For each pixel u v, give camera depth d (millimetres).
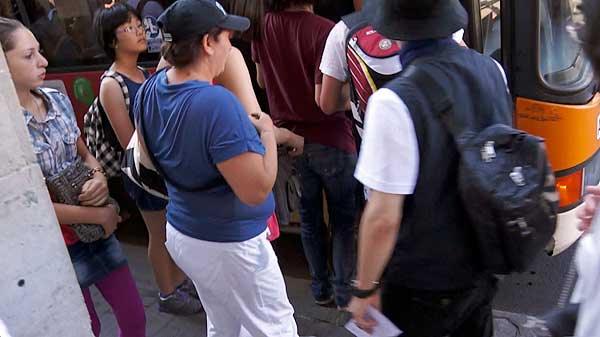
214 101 1747
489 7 2527
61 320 1674
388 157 1441
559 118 2555
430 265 1571
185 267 2080
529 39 2486
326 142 2719
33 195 1560
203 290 2129
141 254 4148
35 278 1586
